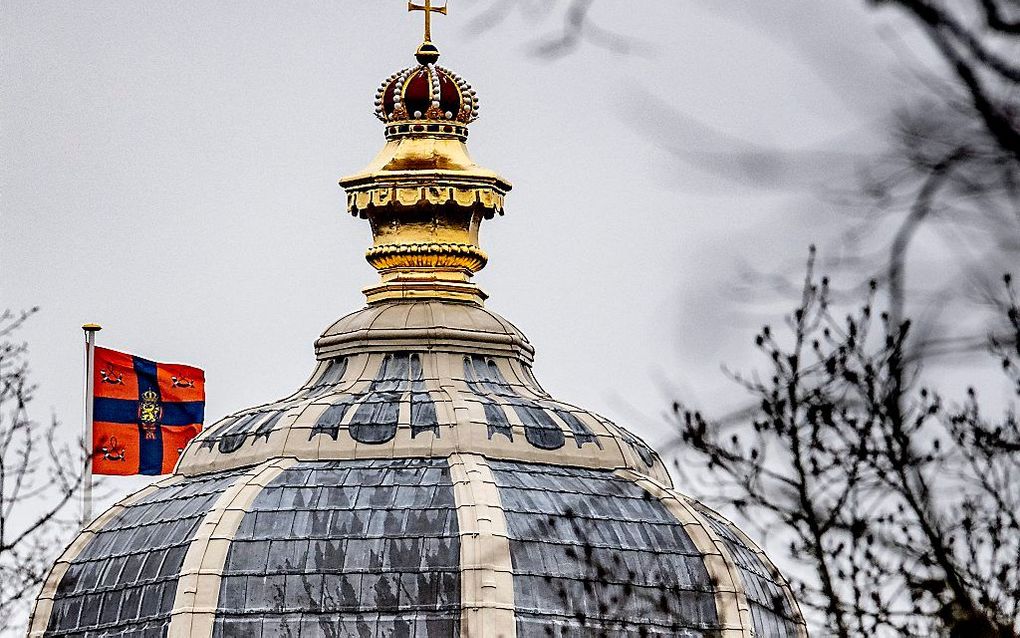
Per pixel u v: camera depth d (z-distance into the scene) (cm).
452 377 9650
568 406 9744
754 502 4528
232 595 8781
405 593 8712
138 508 9406
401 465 9181
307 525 8919
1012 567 4300
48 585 9225
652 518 9188
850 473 4428
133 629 8912
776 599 5331
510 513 8944
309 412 9419
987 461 4306
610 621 8762
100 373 9794
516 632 8612
